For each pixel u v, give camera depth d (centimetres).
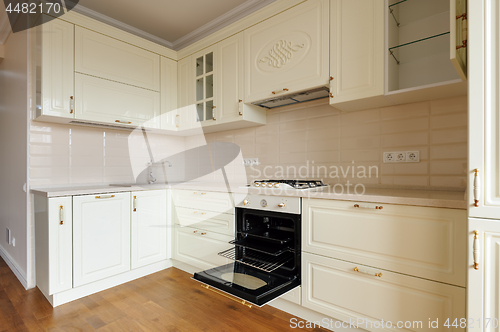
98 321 177
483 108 106
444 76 167
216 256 226
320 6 188
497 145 104
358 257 152
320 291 167
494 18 104
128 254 236
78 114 224
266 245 195
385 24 163
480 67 106
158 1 246
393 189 187
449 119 172
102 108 239
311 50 192
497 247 105
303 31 196
